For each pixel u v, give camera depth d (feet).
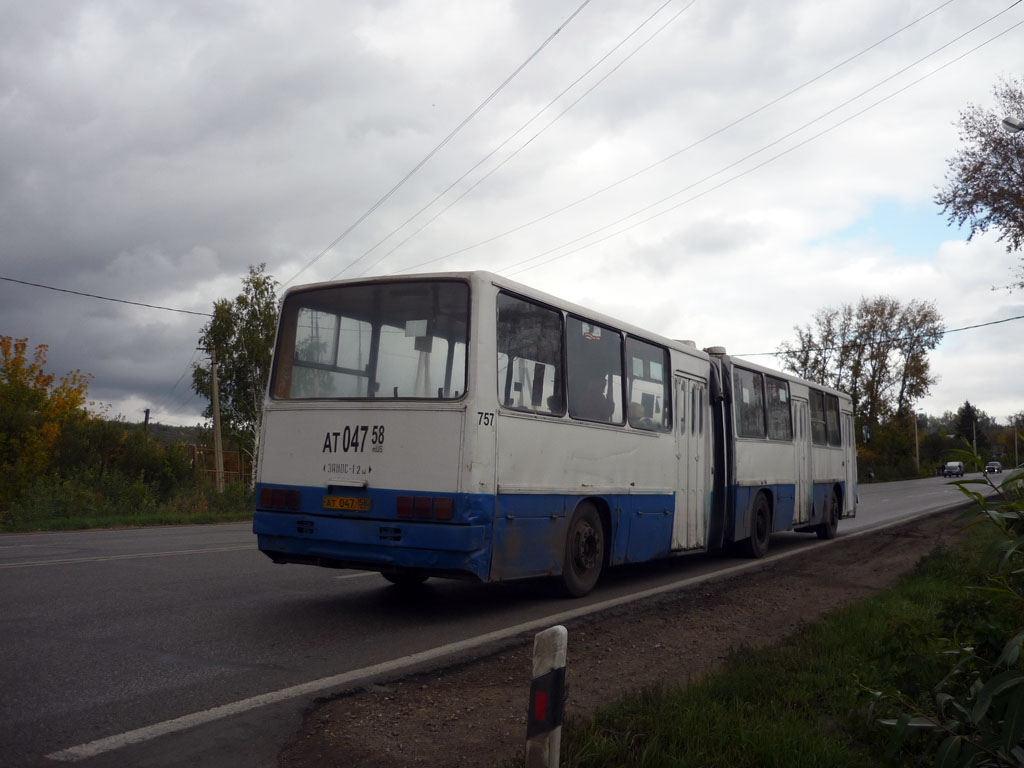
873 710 14.48
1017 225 100.78
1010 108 100.22
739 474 45.91
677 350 40.55
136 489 84.53
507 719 16.80
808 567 44.11
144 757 14.25
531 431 28.32
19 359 97.60
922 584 34.22
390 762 14.34
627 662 22.02
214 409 127.03
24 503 77.30
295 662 20.63
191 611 26.43
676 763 13.62
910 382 259.19
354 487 26.37
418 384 26.50
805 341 268.62
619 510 34.12
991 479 12.90
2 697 17.16
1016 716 10.63
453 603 29.89
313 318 28.91
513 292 28.02
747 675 18.92
